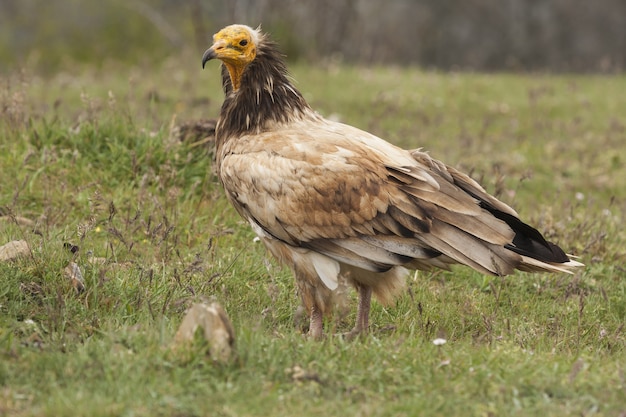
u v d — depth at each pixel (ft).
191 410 29.07
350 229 37.68
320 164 37.88
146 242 47.24
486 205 38.50
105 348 32.83
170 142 55.11
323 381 31.58
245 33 40.14
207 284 41.68
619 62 164.04
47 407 28.53
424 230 37.04
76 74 118.21
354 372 32.50
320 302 39.34
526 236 37.96
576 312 44.21
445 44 168.04
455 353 34.50
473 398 31.14
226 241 49.19
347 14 145.69
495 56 168.45
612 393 31.32
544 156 77.20
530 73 140.26
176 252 45.73
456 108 95.25
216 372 31.65
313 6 143.23
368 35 159.33
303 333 40.01
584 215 57.52
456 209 37.19
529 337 39.75
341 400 30.71
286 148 38.52
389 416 29.45
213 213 51.96
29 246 41.68
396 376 32.19
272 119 40.24
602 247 52.29
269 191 38.24
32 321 36.06
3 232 46.50
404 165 38.40
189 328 32.89
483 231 36.83
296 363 32.71
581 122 92.07
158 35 140.15
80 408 28.45
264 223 38.81
